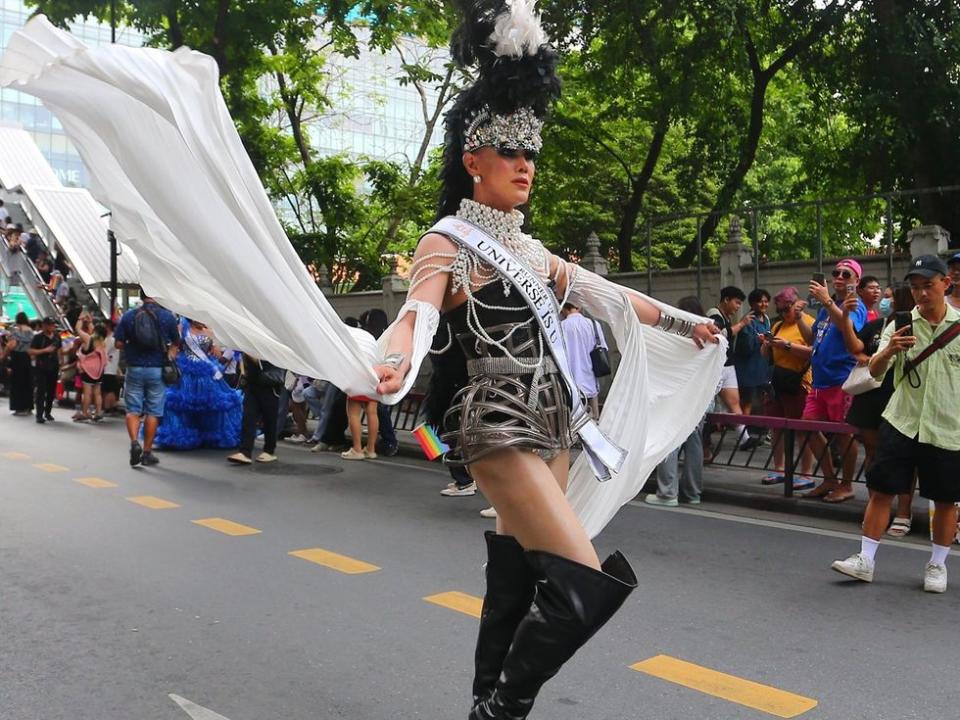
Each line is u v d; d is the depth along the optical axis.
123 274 23.50
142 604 4.92
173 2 15.42
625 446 2.86
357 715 3.50
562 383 2.54
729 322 9.66
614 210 24.03
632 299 2.93
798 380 8.62
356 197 23.72
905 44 13.95
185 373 11.57
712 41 14.98
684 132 21.33
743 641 4.42
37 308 23.55
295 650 4.21
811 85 16.52
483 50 2.50
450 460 2.59
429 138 22.94
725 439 9.54
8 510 7.57
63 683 3.82
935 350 5.16
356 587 5.28
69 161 50.84
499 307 2.47
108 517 7.31
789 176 23.45
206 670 3.96
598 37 15.80
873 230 18.42
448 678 3.87
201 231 2.34
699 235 14.15
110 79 2.28
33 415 16.91
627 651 4.26
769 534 6.93
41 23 2.35
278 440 12.98
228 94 18.45
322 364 2.29
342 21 16.50
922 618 4.81
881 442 5.41
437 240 2.49
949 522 5.31
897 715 3.54
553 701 3.65
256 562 5.86
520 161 2.53
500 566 2.60
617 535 6.88
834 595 5.24
